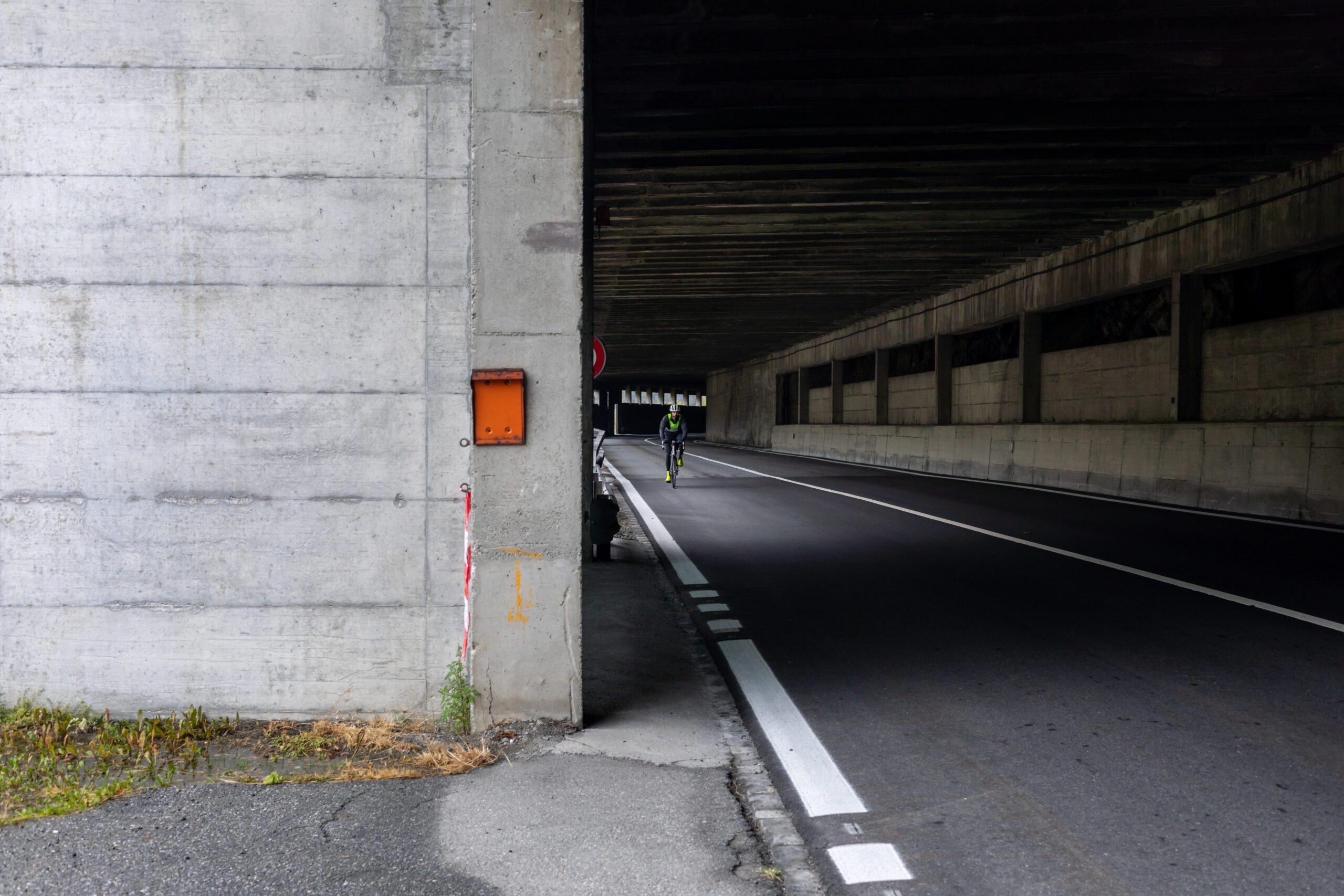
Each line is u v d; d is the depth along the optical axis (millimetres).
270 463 4750
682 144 12789
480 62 4633
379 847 3395
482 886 3115
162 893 3029
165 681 4785
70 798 3758
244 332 4719
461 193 4723
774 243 19594
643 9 9672
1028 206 16312
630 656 6375
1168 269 16891
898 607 7957
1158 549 10820
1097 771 4258
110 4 4645
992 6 9531
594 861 3311
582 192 4668
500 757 4363
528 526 4691
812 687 5684
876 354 33938
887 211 16703
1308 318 14273
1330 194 12969
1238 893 3113
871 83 11031
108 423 4719
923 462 27938
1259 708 5109
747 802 3973
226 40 4660
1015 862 3373
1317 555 10180
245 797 3846
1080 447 19516
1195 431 15797
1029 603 7996
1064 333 21891
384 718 4809
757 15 9695
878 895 3131
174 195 4688
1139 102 11555
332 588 4781
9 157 4668
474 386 4637
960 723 4988
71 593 4754
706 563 10336
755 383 55156
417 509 4781
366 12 4668
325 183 4703
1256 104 11445
